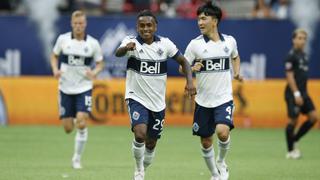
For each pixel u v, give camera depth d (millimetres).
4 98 59000
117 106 59125
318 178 33188
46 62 59812
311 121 42156
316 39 59594
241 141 50438
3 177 32375
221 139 29375
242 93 58906
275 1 70750
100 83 59125
